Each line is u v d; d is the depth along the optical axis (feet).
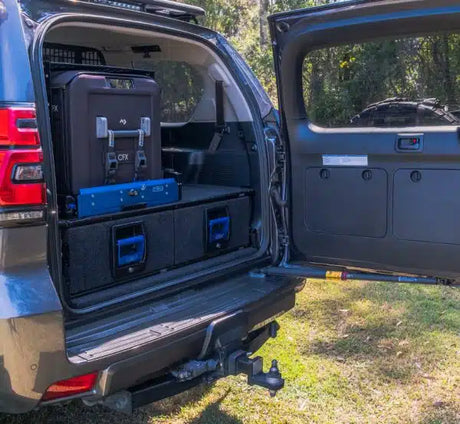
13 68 6.70
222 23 44.27
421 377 11.28
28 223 6.68
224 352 8.36
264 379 8.17
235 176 11.68
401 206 9.27
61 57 11.59
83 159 8.46
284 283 9.98
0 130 6.56
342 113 9.75
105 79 8.67
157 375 7.74
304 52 9.66
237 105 11.17
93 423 9.70
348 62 9.52
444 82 8.73
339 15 8.91
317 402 10.41
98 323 7.95
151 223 9.22
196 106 12.03
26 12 7.43
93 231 8.36
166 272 9.55
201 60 11.23
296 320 13.97
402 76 9.10
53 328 6.63
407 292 15.83
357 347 12.51
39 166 6.75
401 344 12.63
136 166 9.29
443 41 8.59
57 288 7.29
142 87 9.21
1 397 6.58
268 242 10.77
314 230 10.28
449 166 8.74
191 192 10.85
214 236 10.43
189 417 9.91
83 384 6.91
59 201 8.29
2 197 6.52
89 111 8.45
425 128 8.94
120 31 9.12
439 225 8.96
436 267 9.15
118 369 7.05
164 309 8.57
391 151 9.19
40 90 7.08
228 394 10.64
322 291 15.98
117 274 8.71
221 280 9.95
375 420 9.87
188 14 10.77
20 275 6.67
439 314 14.25
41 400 6.70
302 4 40.32
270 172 10.68
